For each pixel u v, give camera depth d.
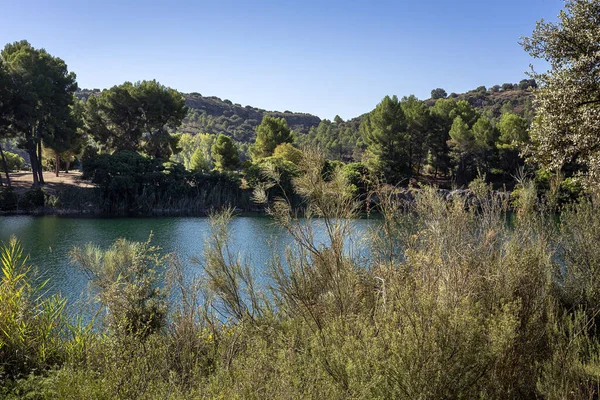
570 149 9.42
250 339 3.85
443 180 60.31
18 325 4.21
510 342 2.80
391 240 3.91
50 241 26.45
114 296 4.51
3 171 67.44
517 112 113.00
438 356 2.57
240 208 51.31
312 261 4.04
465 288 3.20
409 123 62.09
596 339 3.45
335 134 103.00
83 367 3.64
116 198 50.72
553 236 4.53
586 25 9.68
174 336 4.12
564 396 2.68
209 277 4.66
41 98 50.88
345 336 2.99
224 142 65.88
